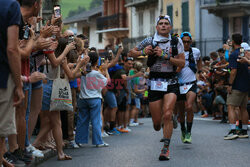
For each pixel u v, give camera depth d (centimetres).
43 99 1314
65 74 1324
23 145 1101
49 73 1309
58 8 1182
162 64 1315
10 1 786
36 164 1207
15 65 786
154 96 1330
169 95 1313
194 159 1305
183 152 1440
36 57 1192
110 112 2088
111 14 8069
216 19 5512
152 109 1335
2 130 800
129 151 1489
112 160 1313
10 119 806
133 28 7425
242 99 1830
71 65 1473
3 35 787
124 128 2203
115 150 1522
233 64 1828
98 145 1630
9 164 1019
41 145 1402
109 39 8150
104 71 1948
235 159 1301
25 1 962
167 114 1301
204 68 3031
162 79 1319
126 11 7675
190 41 1695
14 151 1088
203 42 5606
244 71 1828
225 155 1375
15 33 784
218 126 2342
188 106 1653
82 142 1623
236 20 5341
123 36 7719
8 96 799
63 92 1318
